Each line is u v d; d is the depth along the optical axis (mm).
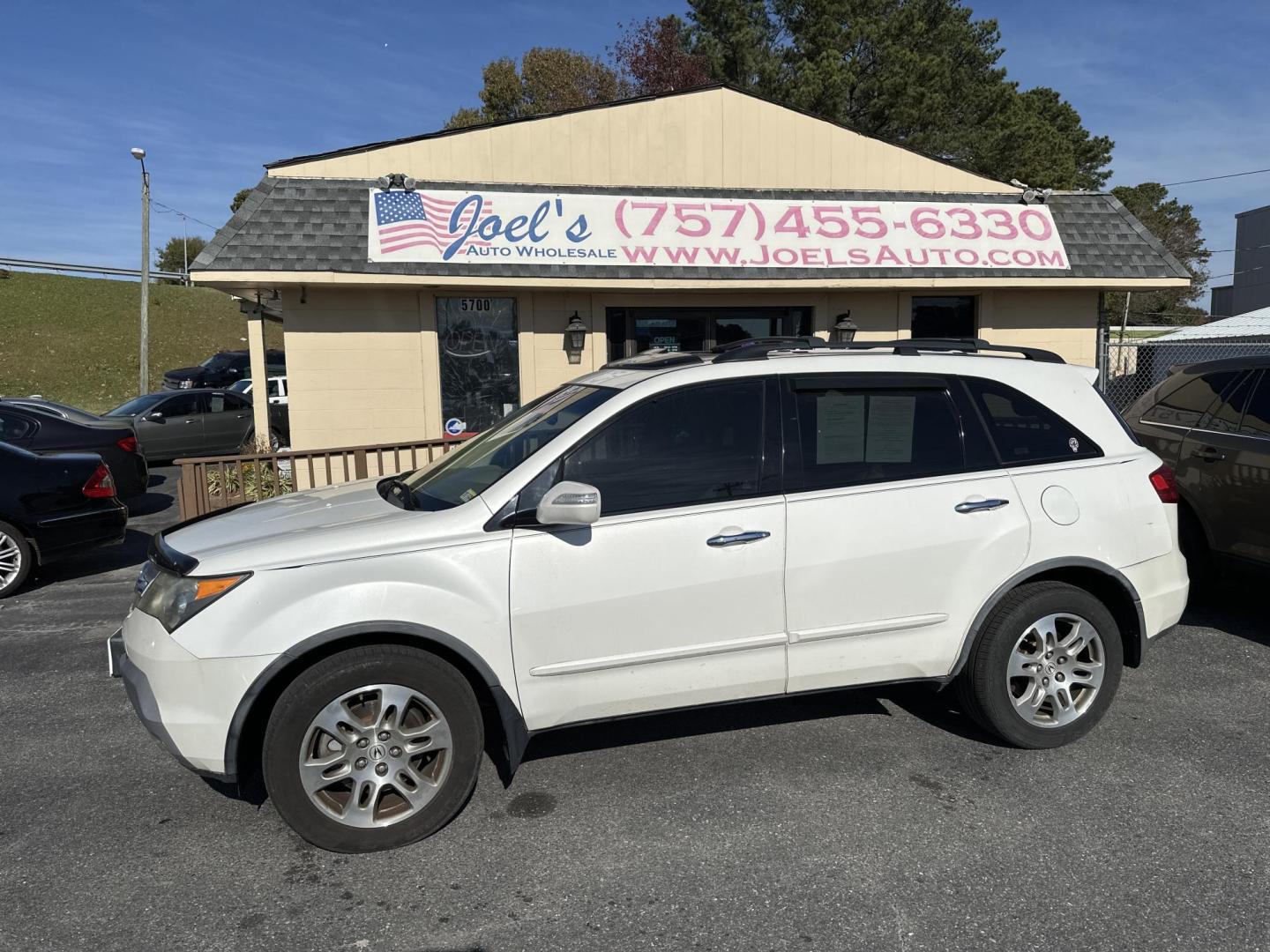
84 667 5438
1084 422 4188
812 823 3469
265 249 9266
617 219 10094
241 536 3531
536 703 3477
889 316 11391
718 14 30266
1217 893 2990
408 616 3270
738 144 11047
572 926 2867
